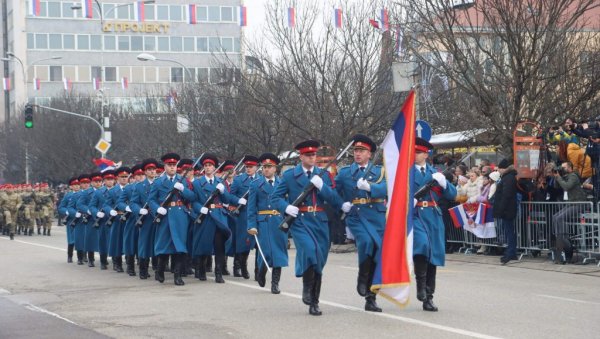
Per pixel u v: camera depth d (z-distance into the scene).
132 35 73.75
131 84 73.00
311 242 9.70
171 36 73.31
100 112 50.84
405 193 9.28
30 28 74.62
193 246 13.87
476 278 13.19
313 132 23.50
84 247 17.64
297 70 24.48
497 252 16.72
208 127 31.72
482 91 17.72
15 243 25.53
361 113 23.48
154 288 13.05
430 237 9.80
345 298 11.11
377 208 9.68
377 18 23.39
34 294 12.52
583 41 19.12
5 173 64.38
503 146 18.16
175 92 36.84
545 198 15.66
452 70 18.16
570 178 14.84
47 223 31.23
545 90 17.72
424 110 22.98
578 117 17.56
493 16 17.91
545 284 12.36
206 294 12.02
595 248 14.44
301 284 13.04
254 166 14.12
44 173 54.28
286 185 9.98
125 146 44.22
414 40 19.09
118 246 16.25
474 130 18.83
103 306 11.08
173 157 13.80
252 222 11.79
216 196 13.74
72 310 10.79
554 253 15.02
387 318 9.36
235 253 14.24
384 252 9.24
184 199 13.66
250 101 25.47
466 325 8.82
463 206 16.80
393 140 9.41
